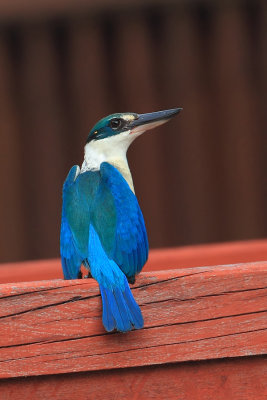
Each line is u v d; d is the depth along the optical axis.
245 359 4.52
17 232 14.03
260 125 13.77
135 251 4.96
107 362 4.47
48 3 13.38
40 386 4.50
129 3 13.46
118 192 5.17
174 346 4.49
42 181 14.01
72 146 13.93
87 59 13.79
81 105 13.87
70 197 5.33
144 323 4.50
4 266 7.53
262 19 13.55
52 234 14.04
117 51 13.78
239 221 14.04
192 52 13.73
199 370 4.52
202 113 13.88
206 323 4.50
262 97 13.70
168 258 7.43
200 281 4.53
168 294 4.52
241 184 13.96
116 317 4.34
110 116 6.25
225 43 13.68
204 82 13.80
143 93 13.79
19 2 13.35
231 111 13.81
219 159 13.98
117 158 6.13
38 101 13.91
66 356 4.46
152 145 14.12
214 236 14.12
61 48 13.81
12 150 13.94
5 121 13.89
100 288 4.51
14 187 13.95
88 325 4.49
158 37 13.75
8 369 4.45
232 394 4.50
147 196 14.18
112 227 5.00
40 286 4.50
